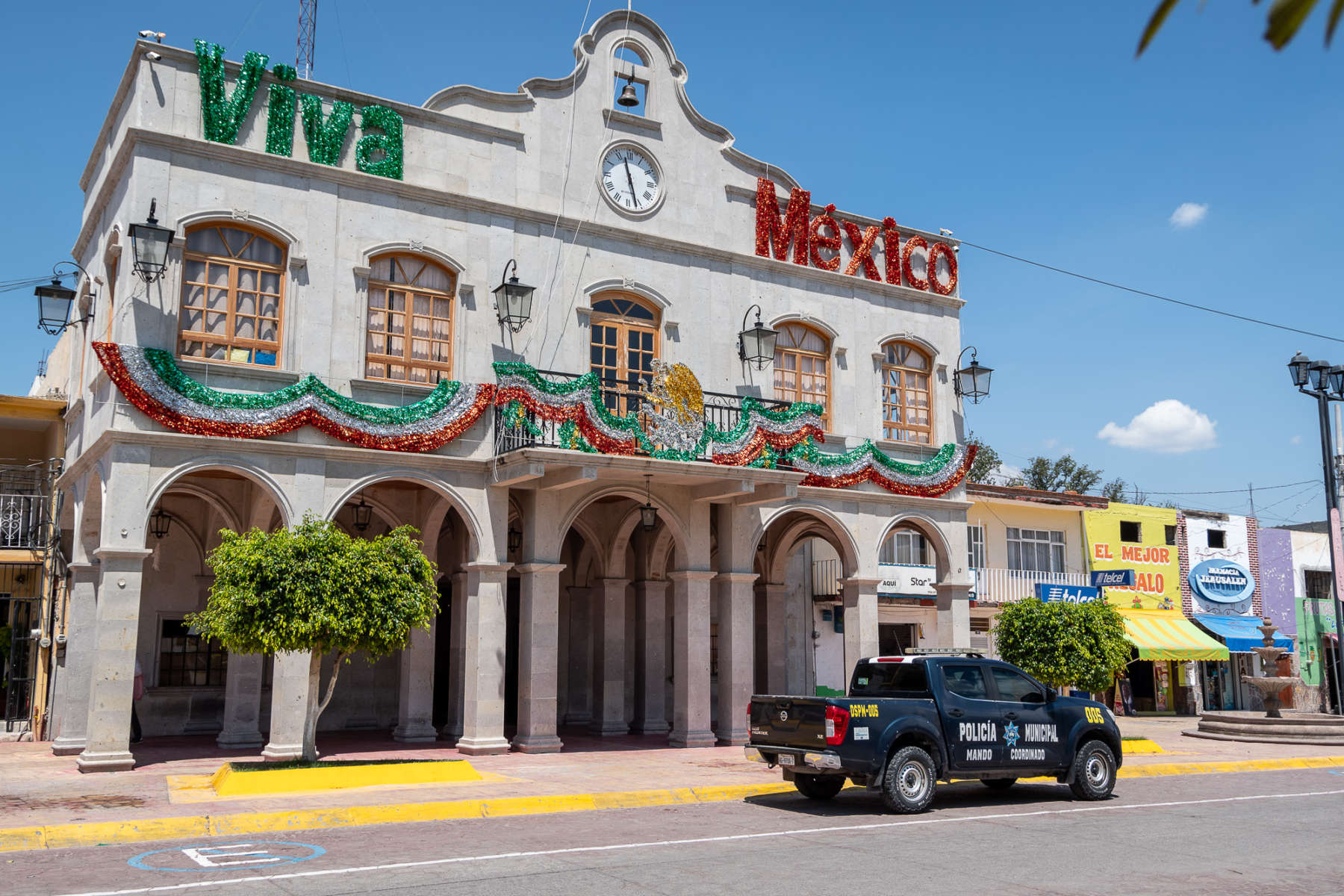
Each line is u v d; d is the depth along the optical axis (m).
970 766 13.48
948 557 23.62
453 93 19.22
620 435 17.95
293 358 17.11
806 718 12.86
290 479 16.67
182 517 21.81
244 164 17.00
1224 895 8.67
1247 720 24.30
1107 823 12.48
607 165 20.62
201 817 11.12
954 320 24.89
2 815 11.40
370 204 18.03
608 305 20.45
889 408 23.80
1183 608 34.97
